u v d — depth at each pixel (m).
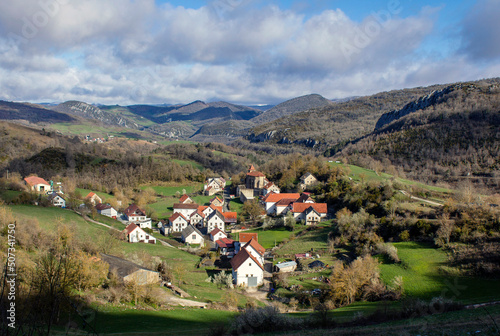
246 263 61.69
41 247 48.66
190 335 31.09
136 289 41.72
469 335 25.42
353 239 75.62
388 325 31.64
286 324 35.00
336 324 35.44
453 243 58.00
